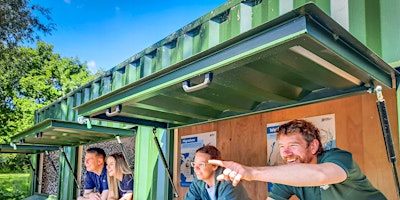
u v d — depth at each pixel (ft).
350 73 5.23
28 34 33.55
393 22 6.26
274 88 6.61
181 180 12.33
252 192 10.28
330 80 5.96
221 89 6.82
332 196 5.74
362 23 6.72
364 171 7.81
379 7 6.50
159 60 11.72
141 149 13.55
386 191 7.39
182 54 10.71
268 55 4.35
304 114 9.24
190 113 8.74
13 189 39.04
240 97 7.54
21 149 19.67
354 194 5.55
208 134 11.94
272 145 9.89
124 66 13.84
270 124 10.07
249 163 10.52
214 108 8.61
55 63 55.93
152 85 6.03
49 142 16.70
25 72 47.03
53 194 22.43
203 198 8.90
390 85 5.79
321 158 5.49
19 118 44.06
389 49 6.24
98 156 13.53
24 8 32.78
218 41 9.57
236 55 4.48
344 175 4.62
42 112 24.98
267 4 8.44
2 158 47.75
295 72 5.65
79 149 19.40
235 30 9.10
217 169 8.46
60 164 21.15
